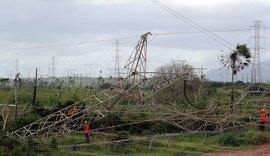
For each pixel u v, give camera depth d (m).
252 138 26.81
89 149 22.67
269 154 22.42
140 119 30.69
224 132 30.83
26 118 28.45
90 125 28.69
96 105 27.02
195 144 25.00
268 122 35.12
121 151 22.33
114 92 28.41
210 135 29.56
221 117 32.47
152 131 29.20
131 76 27.67
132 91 28.53
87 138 24.89
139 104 30.69
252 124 32.38
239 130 31.80
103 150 22.55
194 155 21.83
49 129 26.25
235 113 35.50
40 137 25.64
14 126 27.08
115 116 29.86
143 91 29.33
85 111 27.48
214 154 22.22
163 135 27.23
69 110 29.86
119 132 27.61
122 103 33.06
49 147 21.80
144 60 27.94
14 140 21.44
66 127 27.17
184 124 31.59
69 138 25.73
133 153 21.98
